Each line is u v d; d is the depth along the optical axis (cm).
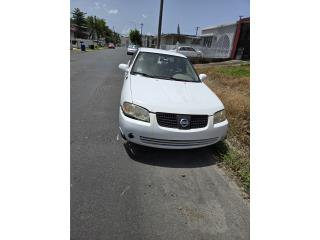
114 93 612
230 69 1324
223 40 2167
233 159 311
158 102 274
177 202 228
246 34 1828
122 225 194
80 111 448
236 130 415
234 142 379
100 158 288
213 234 196
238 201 240
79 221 192
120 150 311
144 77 357
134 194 232
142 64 392
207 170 291
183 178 268
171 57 420
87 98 543
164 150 323
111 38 7950
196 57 1895
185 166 293
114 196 225
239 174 283
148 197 230
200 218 212
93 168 266
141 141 275
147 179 258
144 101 273
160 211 214
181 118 271
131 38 6862
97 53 2345
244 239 194
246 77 1019
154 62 399
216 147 342
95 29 6550
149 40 5584
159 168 281
